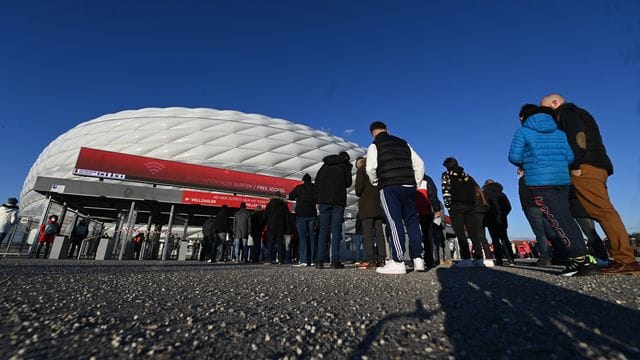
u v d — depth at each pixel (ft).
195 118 90.94
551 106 10.42
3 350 2.84
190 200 35.53
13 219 30.48
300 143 92.07
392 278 9.43
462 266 15.60
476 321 3.89
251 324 3.98
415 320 4.09
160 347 3.05
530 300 5.06
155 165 40.42
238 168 81.35
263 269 14.47
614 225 8.69
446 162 16.65
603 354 2.66
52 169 88.33
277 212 23.72
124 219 42.29
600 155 9.02
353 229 62.75
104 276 9.02
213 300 5.63
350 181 16.90
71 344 3.07
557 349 2.81
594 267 8.62
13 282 7.04
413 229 11.67
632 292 5.65
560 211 9.03
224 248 34.35
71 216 48.21
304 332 3.63
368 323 3.99
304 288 7.28
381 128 12.23
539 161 9.19
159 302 5.32
